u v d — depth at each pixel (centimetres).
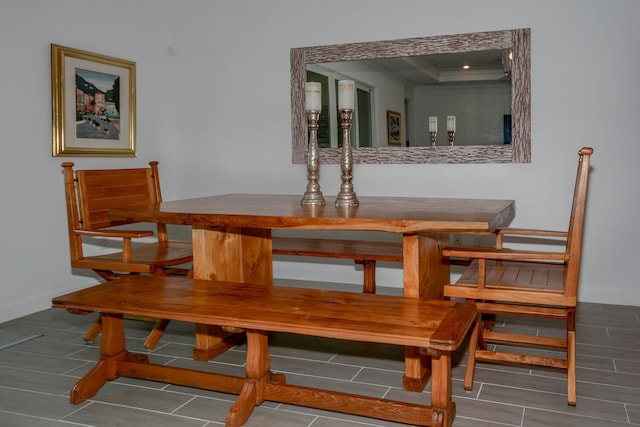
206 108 477
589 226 379
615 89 367
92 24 411
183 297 233
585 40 371
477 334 244
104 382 246
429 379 254
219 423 214
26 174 366
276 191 460
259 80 457
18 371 269
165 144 484
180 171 489
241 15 459
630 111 365
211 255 279
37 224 374
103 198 342
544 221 388
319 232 455
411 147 415
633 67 362
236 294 238
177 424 214
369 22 420
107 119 422
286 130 452
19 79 360
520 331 319
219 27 466
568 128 378
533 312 242
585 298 383
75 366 276
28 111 366
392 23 414
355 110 428
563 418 214
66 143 388
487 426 207
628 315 348
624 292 374
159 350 297
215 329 289
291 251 340
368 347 298
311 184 289
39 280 377
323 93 437
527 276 255
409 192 419
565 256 224
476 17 393
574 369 226
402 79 414
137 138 454
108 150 424
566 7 373
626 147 367
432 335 181
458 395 236
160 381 244
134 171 372
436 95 406
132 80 443
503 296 233
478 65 395
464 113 400
